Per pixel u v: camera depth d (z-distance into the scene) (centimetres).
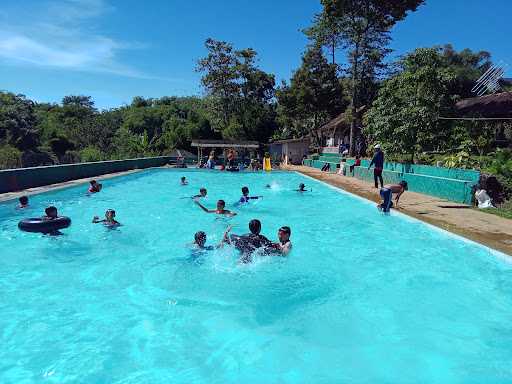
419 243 967
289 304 625
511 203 1289
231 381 431
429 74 2070
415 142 2083
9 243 921
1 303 609
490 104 2252
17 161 2677
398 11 3209
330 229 1130
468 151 1944
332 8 3272
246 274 739
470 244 874
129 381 425
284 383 430
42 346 489
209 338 518
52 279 709
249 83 5350
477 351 498
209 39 5103
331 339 523
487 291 679
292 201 1638
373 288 691
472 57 5341
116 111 8038
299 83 4209
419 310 609
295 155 4353
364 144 3588
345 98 4316
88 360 462
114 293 651
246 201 1509
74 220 1177
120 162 2695
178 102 8062
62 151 4591
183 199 1666
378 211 1328
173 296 643
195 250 824
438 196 1562
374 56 3512
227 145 3822
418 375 449
